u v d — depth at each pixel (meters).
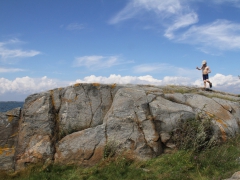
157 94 11.86
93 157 10.00
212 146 10.20
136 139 10.15
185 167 8.72
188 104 12.03
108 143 9.99
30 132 10.88
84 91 11.91
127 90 11.57
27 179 9.27
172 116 10.72
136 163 9.47
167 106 11.08
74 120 11.32
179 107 11.20
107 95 12.00
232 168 8.68
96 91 12.00
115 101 11.24
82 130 10.64
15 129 11.61
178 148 10.16
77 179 8.80
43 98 11.64
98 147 10.11
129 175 8.64
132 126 10.45
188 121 10.67
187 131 10.35
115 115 10.70
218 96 14.00
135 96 11.27
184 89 14.52
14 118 11.77
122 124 10.49
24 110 11.42
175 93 12.71
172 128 10.52
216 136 10.67
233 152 9.96
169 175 8.38
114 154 9.91
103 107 11.73
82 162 9.98
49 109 11.41
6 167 10.64
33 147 10.49
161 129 10.54
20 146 10.66
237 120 12.23
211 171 8.52
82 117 11.41
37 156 10.27
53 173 9.51
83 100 11.74
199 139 10.04
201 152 9.80
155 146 10.05
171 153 10.05
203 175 8.36
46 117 11.20
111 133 10.38
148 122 10.52
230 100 13.80
